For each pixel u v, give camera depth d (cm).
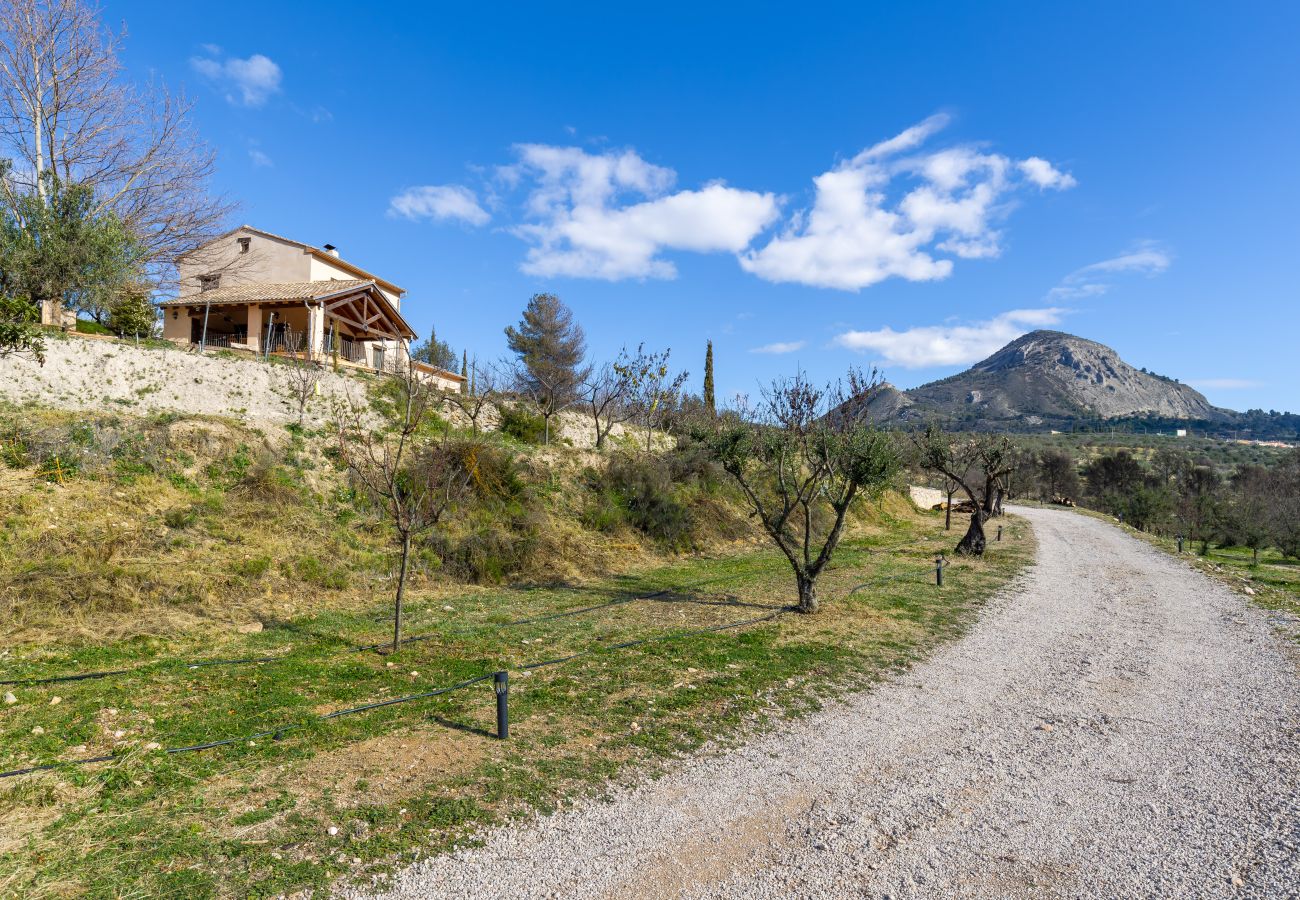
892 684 826
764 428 1282
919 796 535
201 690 726
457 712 689
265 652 873
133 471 1273
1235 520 3806
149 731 614
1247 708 759
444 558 1409
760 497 2477
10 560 965
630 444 2653
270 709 678
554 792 527
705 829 479
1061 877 425
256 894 388
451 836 459
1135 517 4825
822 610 1220
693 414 2775
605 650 936
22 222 1875
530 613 1159
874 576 1648
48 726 611
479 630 1026
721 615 1179
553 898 395
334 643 927
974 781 564
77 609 918
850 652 959
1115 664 939
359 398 1916
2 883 387
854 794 537
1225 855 452
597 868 427
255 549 1194
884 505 3284
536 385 3266
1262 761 611
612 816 493
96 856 419
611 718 687
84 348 1515
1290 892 409
